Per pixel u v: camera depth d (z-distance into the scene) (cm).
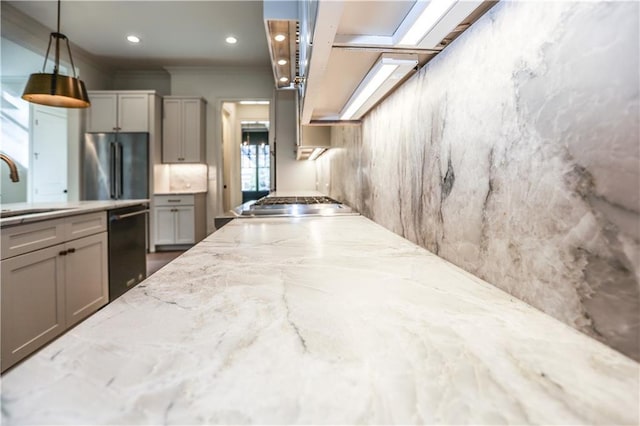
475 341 40
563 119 45
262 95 525
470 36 68
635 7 35
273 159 493
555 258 46
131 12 352
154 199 471
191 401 30
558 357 37
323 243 103
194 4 336
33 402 29
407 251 91
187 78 519
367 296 57
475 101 66
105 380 32
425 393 31
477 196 66
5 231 157
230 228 134
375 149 148
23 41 367
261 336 42
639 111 35
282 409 29
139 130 470
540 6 48
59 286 196
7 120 511
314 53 77
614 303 38
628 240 36
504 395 30
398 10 66
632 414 28
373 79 98
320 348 39
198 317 48
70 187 464
